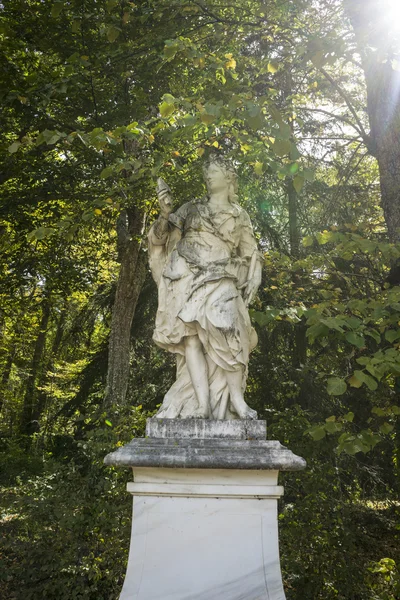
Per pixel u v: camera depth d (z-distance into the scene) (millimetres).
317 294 7969
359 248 5547
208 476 4152
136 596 3977
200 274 4574
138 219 12914
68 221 5266
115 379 12344
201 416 4430
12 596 6770
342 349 9758
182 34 8094
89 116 9906
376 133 7609
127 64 9023
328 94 10875
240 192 11102
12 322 19812
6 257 13734
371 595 6453
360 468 8461
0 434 20078
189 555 4070
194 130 5680
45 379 23250
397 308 4695
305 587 6461
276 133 4199
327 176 12688
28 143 4910
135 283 12906
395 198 7297
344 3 5996
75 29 6852
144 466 4102
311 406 10289
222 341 4449
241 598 3969
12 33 8023
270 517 4129
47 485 7781
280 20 7859
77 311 20094
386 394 8297
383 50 5547
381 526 8273
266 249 11961
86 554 7031
